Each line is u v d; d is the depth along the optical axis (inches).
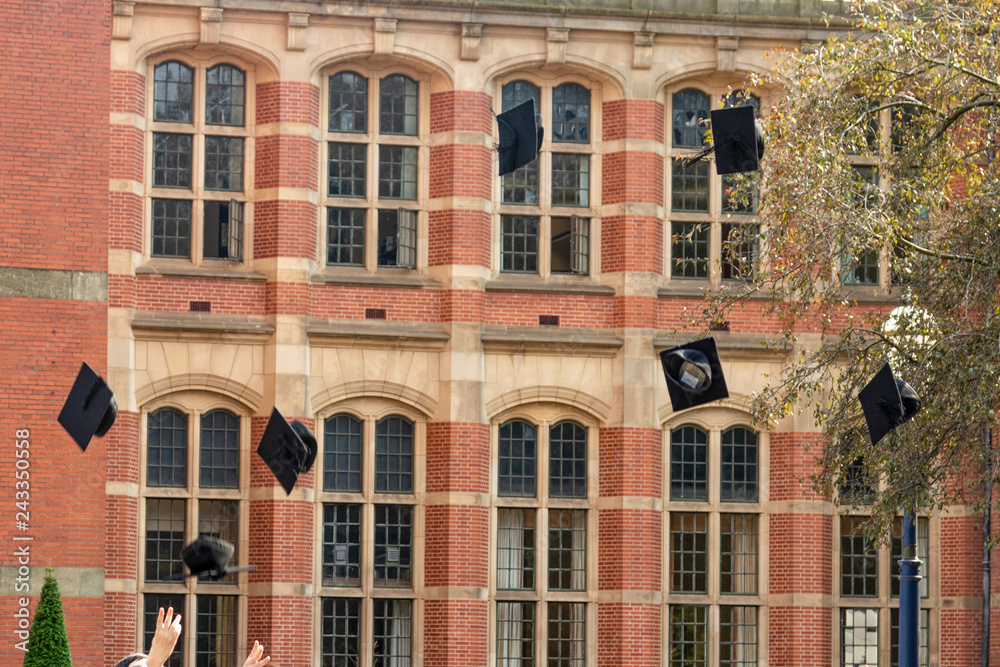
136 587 1022.4
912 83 853.2
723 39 1094.4
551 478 1080.8
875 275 1106.1
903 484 783.7
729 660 1083.3
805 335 1088.8
